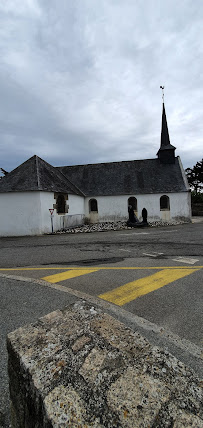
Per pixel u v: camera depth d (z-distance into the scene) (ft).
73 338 3.92
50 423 2.70
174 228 51.72
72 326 4.27
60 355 3.56
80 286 13.53
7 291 12.92
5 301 11.41
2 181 52.49
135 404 2.71
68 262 20.72
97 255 23.53
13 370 3.87
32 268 18.76
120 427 2.47
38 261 21.70
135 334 4.09
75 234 45.98
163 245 28.73
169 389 2.94
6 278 15.70
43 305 10.78
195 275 15.24
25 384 3.44
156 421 2.52
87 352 3.59
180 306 10.43
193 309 10.09
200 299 11.18
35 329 4.22
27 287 13.55
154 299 11.28
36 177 50.88
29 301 11.32
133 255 22.98
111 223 65.10
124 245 29.68
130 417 2.57
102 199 70.64
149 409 2.65
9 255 25.34
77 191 67.56
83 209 69.51
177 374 3.24
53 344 3.80
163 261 19.84
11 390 3.99
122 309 10.17
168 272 16.12
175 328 8.49
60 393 2.95
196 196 114.42
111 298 11.51
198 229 47.60
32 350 3.70
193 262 19.22
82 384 3.04
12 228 48.19
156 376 3.13
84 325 4.30
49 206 50.52
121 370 3.22
